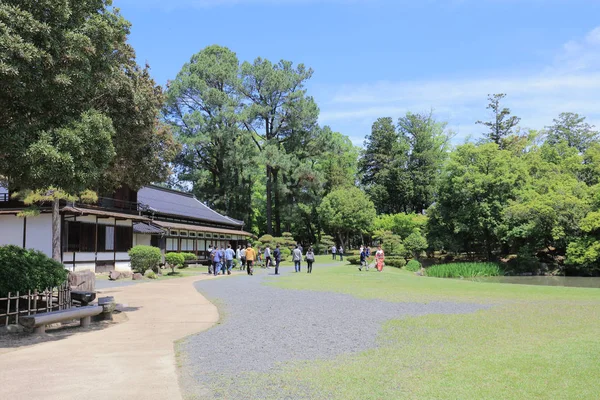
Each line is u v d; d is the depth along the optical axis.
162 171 14.80
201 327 10.31
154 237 36.50
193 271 32.78
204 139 55.16
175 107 58.44
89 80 9.80
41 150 8.53
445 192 49.94
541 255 45.69
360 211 55.06
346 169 69.94
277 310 12.55
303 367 6.70
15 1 8.65
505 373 6.14
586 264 37.34
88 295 11.35
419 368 6.54
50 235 26.17
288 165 57.50
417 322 10.48
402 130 74.00
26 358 7.45
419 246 47.62
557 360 6.76
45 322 9.21
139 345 8.41
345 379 6.02
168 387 5.79
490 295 16.30
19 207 26.66
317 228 68.25
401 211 72.56
